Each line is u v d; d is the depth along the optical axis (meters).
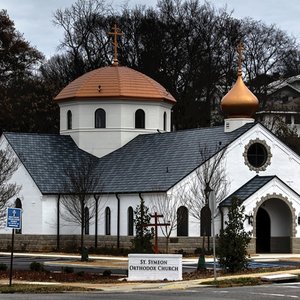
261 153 80.75
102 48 121.19
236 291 43.91
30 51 122.25
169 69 117.00
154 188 77.56
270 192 78.12
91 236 83.12
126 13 120.94
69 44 122.94
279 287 46.12
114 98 88.88
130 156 86.06
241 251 55.38
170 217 75.94
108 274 55.44
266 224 80.75
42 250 83.50
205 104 117.19
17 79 119.94
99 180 83.94
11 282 48.12
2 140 88.12
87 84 89.94
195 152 79.94
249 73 118.12
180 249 76.44
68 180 85.19
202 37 116.75
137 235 66.69
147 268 51.94
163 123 91.50
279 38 121.00
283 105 136.75
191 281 50.59
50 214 84.19
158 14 118.44
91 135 89.56
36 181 84.19
